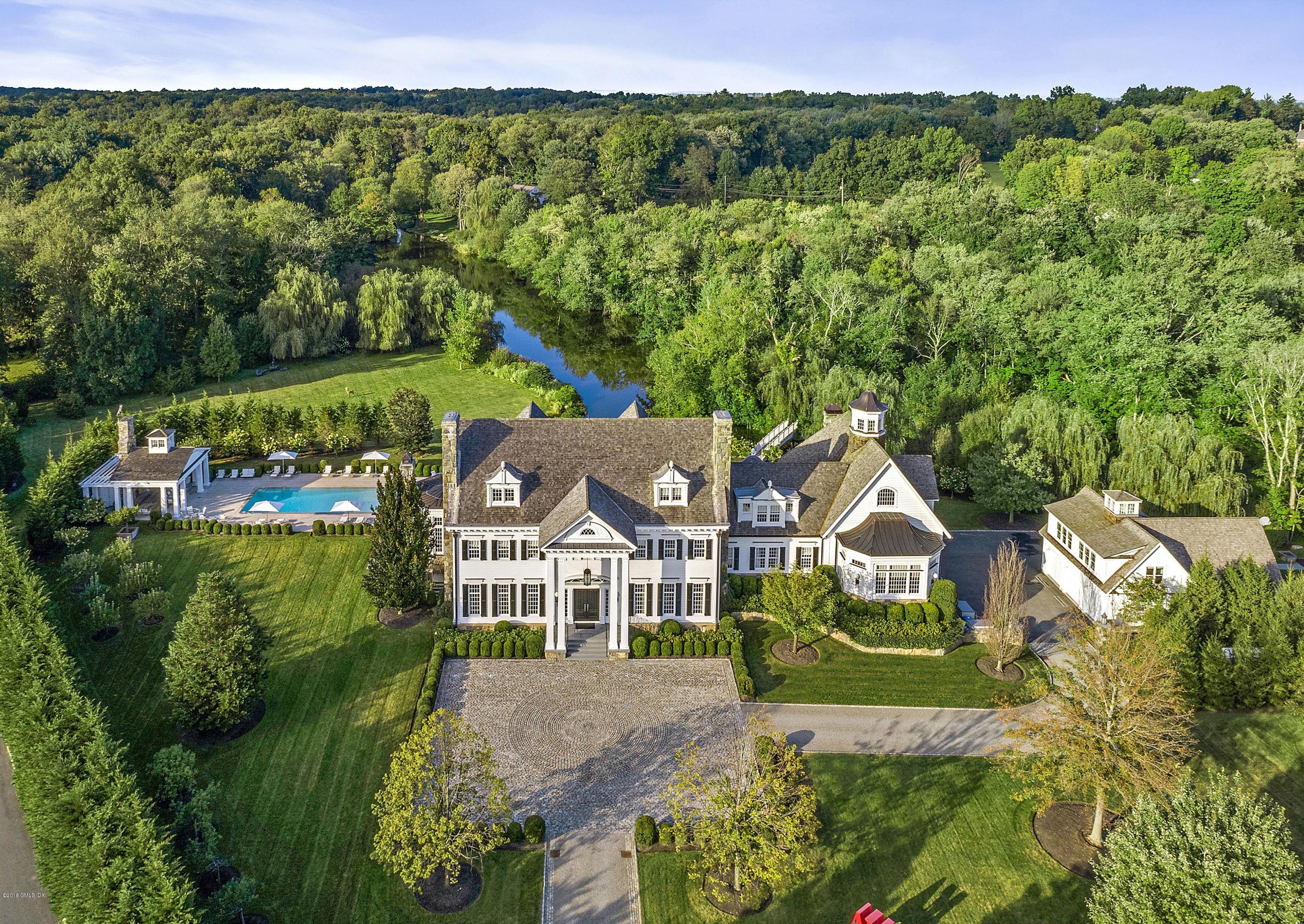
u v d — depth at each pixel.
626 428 57.38
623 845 39.09
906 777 43.50
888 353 97.88
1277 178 133.50
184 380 103.44
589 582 53.94
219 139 187.12
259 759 43.75
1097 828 39.00
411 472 75.12
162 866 31.56
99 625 51.59
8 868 37.19
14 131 169.25
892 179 176.75
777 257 117.31
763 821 34.81
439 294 123.88
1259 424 78.31
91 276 100.69
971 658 54.22
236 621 45.47
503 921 35.22
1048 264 106.75
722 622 55.38
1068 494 74.00
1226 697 47.88
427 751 35.69
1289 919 28.00
